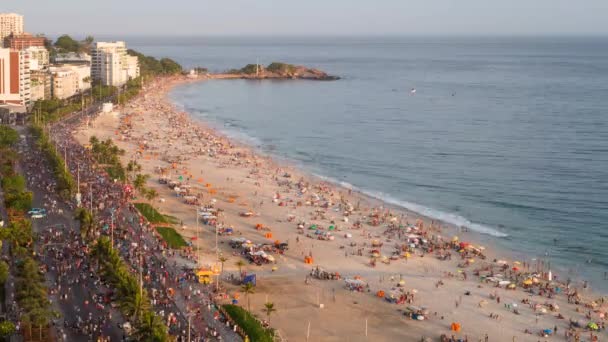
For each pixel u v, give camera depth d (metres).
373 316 174.12
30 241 193.38
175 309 167.50
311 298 183.12
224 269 199.88
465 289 194.62
